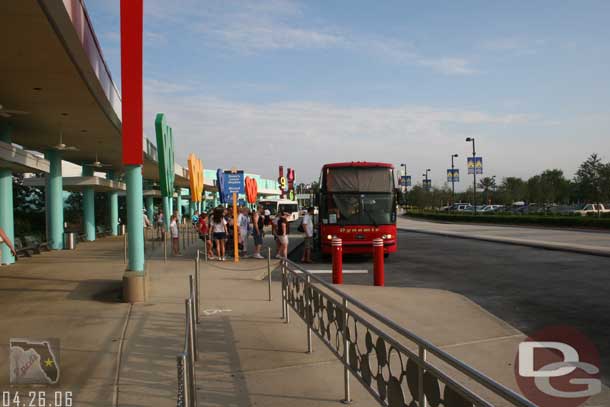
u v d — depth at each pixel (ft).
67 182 86.74
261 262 57.41
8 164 48.29
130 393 16.49
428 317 27.86
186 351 11.02
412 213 256.93
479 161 180.86
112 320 26.89
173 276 44.62
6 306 30.58
